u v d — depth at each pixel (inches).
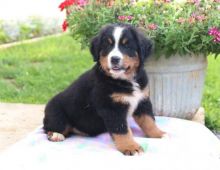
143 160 61.6
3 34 146.5
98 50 65.7
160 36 73.9
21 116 86.4
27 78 112.0
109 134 67.3
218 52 76.2
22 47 139.0
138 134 70.4
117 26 65.9
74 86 69.2
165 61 75.9
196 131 71.0
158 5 77.7
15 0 187.8
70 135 71.0
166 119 75.0
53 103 70.4
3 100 99.2
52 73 116.3
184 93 78.1
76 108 68.3
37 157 63.2
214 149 66.5
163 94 77.8
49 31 160.2
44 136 69.6
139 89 66.5
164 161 61.6
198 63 77.5
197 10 76.8
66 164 61.3
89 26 77.2
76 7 79.1
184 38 73.8
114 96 64.4
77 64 124.2
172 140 67.6
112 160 61.6
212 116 90.8
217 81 113.3
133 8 77.1
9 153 65.2
